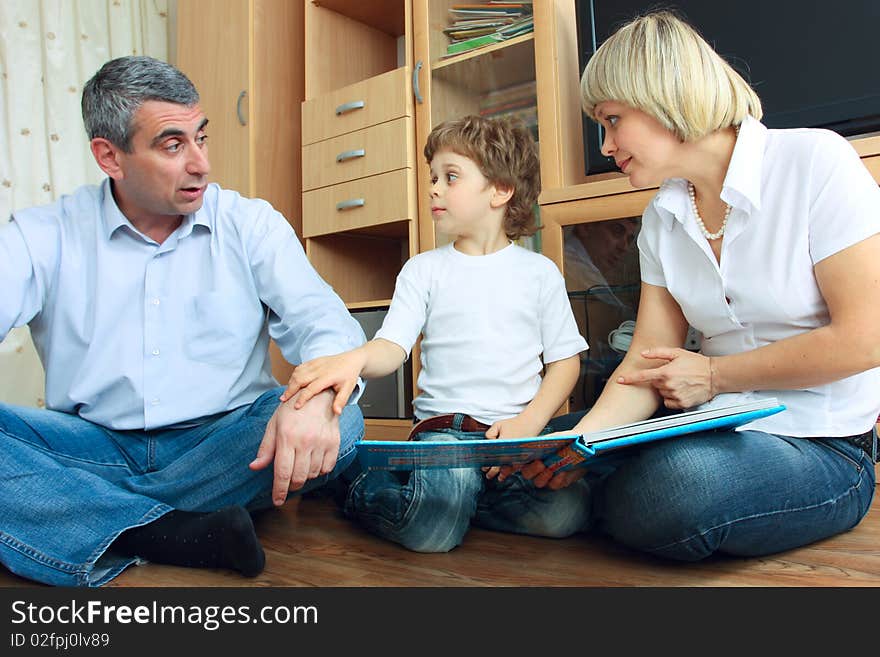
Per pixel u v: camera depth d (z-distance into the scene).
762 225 0.95
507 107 1.97
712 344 1.07
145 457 1.11
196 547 0.93
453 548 1.07
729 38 1.62
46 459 0.94
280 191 2.57
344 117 2.27
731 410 0.83
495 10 2.03
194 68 2.68
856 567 0.90
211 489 1.03
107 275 1.11
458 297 1.32
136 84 1.01
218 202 1.19
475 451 0.83
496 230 1.40
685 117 0.92
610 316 1.63
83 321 1.12
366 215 2.20
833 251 0.88
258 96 2.52
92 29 2.68
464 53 2.04
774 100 1.57
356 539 1.14
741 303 1.00
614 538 1.05
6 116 2.46
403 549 1.07
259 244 1.17
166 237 1.16
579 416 1.25
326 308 1.11
